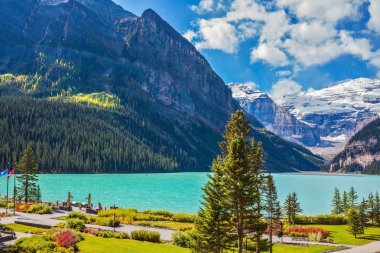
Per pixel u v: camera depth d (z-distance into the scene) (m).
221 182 44.72
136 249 48.09
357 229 70.31
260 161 49.22
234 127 49.44
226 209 44.78
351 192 119.94
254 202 44.31
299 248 57.81
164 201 136.75
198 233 46.06
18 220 68.00
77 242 49.88
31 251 42.25
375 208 94.12
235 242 51.03
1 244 46.16
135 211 91.06
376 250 56.97
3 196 132.75
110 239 54.97
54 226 62.44
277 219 65.81
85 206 98.88
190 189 183.50
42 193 150.12
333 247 58.91
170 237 61.72
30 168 105.88
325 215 90.88
